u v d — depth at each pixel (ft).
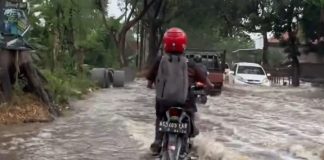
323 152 28.30
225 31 156.46
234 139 32.35
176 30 23.13
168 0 154.81
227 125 38.93
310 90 90.38
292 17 127.03
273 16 127.95
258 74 102.68
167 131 21.75
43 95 40.73
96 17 91.15
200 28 168.76
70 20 75.25
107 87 84.89
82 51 88.58
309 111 51.60
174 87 22.20
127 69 106.52
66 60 78.02
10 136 31.53
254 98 68.69
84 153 26.96
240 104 58.39
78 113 44.09
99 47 122.21
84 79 75.87
